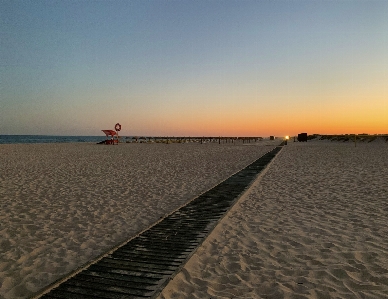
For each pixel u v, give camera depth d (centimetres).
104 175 1381
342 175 1282
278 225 648
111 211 790
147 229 627
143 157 2323
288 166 1645
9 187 1091
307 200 865
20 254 526
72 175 1380
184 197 944
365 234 580
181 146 4191
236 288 393
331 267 447
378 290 382
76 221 708
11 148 3391
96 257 480
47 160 2064
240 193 964
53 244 570
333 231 602
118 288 391
